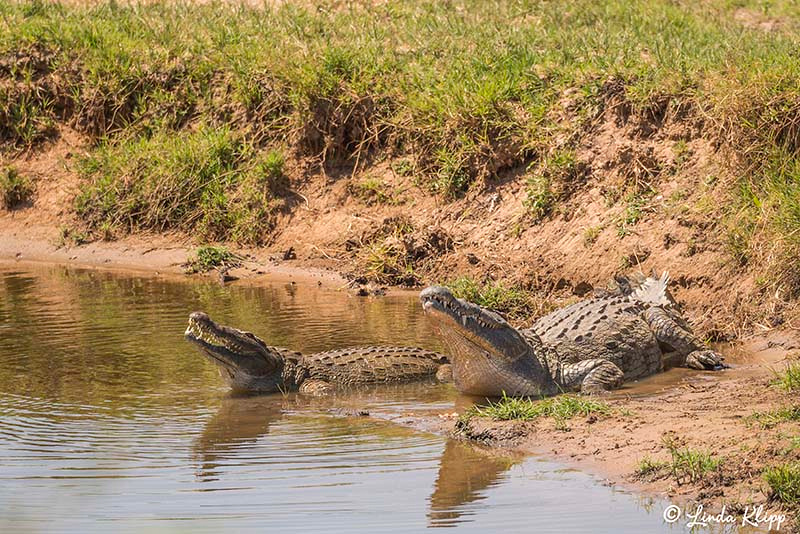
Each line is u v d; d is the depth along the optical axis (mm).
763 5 76125
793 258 45562
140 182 67562
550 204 56594
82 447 32594
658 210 52844
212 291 56062
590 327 40781
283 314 50625
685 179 53438
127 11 80812
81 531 26094
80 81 73375
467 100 61469
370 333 46969
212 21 77562
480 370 38188
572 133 58406
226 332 39281
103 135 71562
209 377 40969
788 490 26328
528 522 26453
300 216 63375
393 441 32938
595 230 53625
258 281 58438
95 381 40125
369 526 26359
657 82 57000
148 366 42219
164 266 62625
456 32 71438
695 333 45000
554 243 55000
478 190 59781
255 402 38219
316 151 65750
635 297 44656
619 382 39031
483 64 65250
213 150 66812
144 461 31312
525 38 68812
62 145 72500
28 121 73312
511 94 61844
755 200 48906
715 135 53594
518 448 31812
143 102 71750
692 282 48875
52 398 37938
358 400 38531
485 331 37500
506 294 51312
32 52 74938
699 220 50656
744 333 44625
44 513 27328
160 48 74188
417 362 42094
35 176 71062
